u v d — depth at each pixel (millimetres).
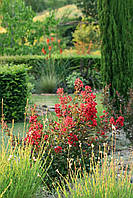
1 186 3088
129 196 2947
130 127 5797
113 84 7129
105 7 7121
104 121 4863
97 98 8914
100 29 7281
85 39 23344
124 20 6934
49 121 4234
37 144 3865
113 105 7027
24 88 8078
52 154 3848
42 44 20609
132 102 6031
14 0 20219
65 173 3787
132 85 6809
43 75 14195
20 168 3285
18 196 3115
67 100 4375
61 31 27266
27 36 20672
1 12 20281
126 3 6918
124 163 4457
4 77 7648
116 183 3193
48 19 21109
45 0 34031
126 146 5477
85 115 4152
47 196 3566
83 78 14523
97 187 3062
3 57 14898
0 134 5645
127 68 6926
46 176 3717
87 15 27391
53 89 13523
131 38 6910
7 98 7664
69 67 14820
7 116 7719
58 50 21172
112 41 7102
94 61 15078
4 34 20281
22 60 14664
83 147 4102
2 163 3199
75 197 2979
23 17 20250
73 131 4047
